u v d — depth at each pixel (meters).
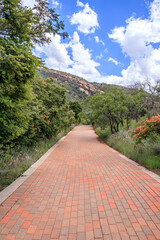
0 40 2.60
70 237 2.06
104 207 2.78
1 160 4.36
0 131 3.02
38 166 5.48
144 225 2.26
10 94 2.94
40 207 2.81
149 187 3.50
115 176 4.37
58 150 8.89
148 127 5.63
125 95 13.43
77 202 2.99
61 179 4.27
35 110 7.37
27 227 2.25
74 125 39.34
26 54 2.71
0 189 3.59
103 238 2.03
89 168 5.35
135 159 6.06
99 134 17.28
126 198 3.07
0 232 2.14
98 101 13.91
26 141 6.79
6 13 3.13
